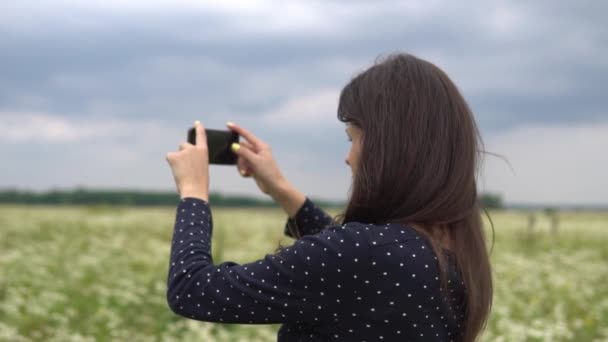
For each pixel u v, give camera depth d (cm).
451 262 144
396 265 135
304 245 137
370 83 147
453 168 142
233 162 204
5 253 1020
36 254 973
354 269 134
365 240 135
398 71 147
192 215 150
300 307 136
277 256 138
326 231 139
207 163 162
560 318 588
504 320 541
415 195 140
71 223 1720
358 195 144
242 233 1516
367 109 145
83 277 798
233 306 137
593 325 587
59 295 651
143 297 698
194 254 144
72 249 1093
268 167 205
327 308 136
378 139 142
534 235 1464
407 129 142
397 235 138
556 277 803
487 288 150
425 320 138
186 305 140
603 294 792
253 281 137
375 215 144
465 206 144
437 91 145
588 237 1555
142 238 1380
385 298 135
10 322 564
